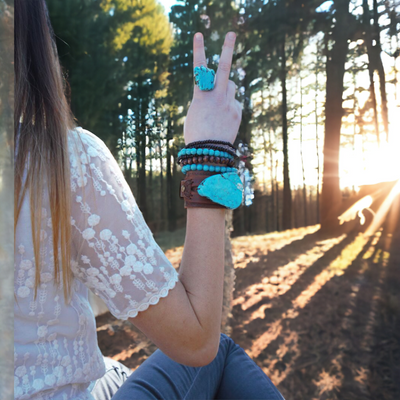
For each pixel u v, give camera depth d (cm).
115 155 724
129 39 857
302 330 343
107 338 339
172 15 761
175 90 870
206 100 73
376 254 543
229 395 86
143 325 60
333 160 820
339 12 779
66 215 56
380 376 262
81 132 62
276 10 768
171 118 733
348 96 837
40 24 60
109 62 743
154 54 874
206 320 62
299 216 1257
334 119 818
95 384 92
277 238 825
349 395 245
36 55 59
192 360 62
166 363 84
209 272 64
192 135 73
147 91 842
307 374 275
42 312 57
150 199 1173
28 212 55
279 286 469
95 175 58
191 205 67
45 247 56
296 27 800
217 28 623
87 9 691
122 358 306
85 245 58
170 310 59
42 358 58
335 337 321
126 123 668
